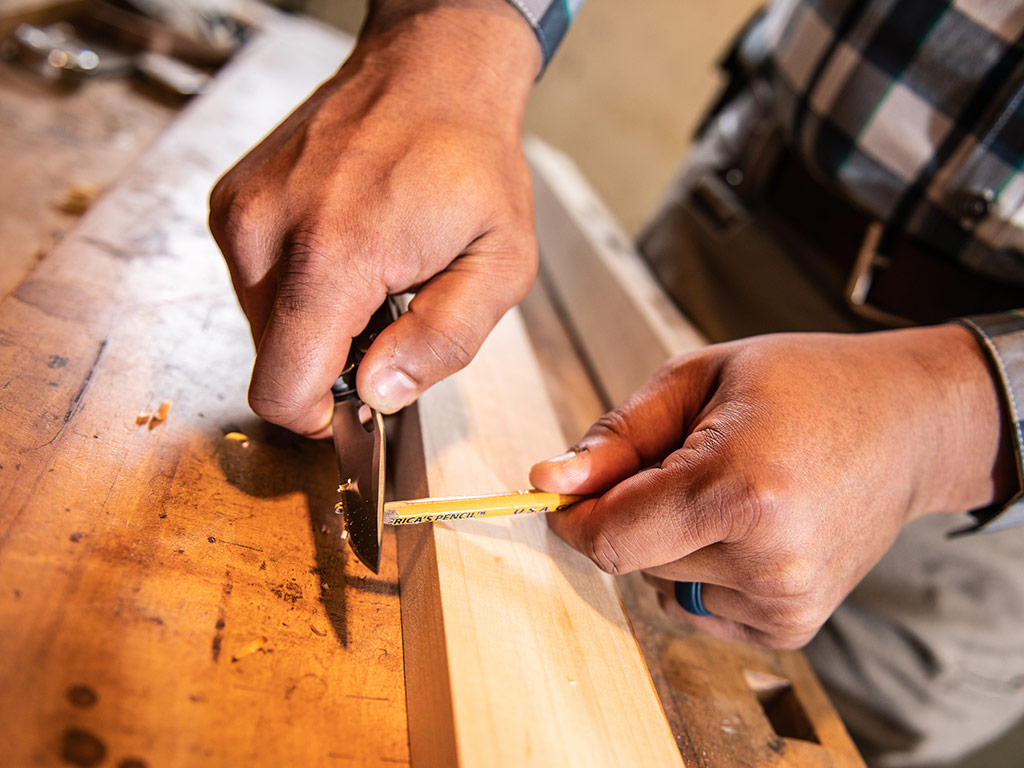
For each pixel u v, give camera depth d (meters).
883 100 0.87
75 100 1.17
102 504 0.51
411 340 0.54
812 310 1.04
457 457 0.66
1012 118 0.79
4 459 0.51
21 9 1.16
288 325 0.52
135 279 0.75
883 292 0.96
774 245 1.10
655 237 1.32
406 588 0.59
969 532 0.76
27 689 0.40
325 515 0.61
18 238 0.88
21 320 0.64
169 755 0.40
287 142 0.57
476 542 0.58
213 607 0.49
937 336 0.69
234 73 1.29
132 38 1.34
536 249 0.62
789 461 0.53
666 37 2.78
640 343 1.04
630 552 0.55
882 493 0.58
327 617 0.54
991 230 0.82
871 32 0.88
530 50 0.68
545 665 0.52
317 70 1.45
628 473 0.62
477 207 0.57
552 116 2.92
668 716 0.66
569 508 0.61
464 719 0.45
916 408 0.62
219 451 0.61
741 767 0.64
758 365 0.60
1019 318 0.71
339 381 0.59
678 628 0.77
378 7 0.68
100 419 0.58
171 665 0.44
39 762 0.37
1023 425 0.66
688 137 2.98
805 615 0.58
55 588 0.45
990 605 0.94
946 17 0.82
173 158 0.99
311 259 0.52
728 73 1.31
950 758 1.05
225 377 0.69
